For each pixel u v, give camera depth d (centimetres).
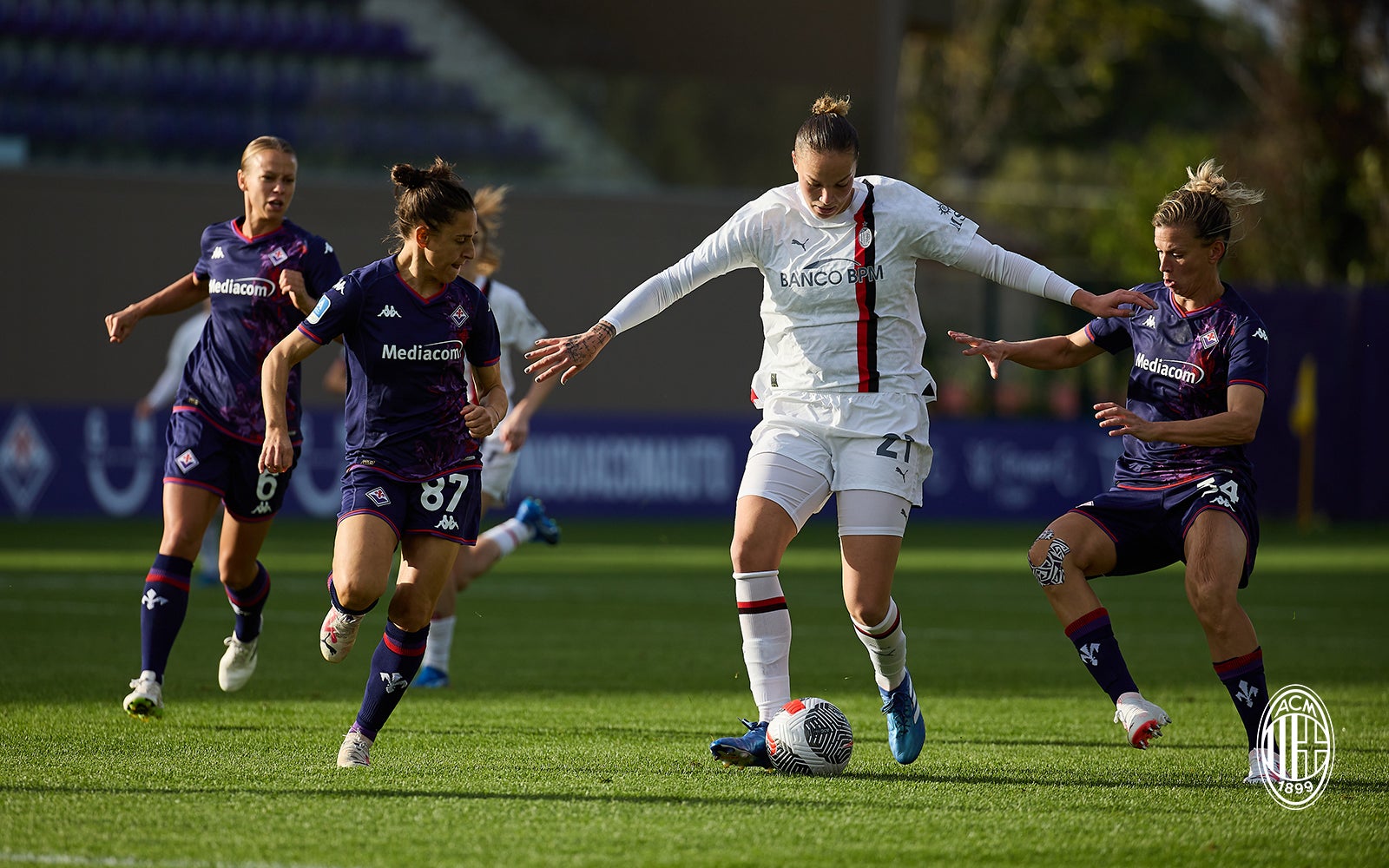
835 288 1791
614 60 8662
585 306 8156
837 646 3244
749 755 1758
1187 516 1827
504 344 2834
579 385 8000
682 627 3572
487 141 8631
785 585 4738
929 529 7394
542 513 2897
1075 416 8394
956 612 4019
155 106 8331
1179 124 15662
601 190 8244
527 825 1455
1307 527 8012
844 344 1795
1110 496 1891
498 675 2736
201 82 8400
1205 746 2036
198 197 7562
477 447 1825
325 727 2075
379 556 1706
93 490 6694
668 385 8112
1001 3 14838
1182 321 1853
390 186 7931
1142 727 1750
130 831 1406
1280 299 8250
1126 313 1791
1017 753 1961
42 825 1428
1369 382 8256
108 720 2100
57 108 8162
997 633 3544
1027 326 8400
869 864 1338
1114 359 8381
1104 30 14475
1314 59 11006
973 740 2077
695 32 8681
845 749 1753
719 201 8325
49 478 6644
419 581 1755
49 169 7362
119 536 5878
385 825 1448
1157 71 15188
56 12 8369
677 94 8700
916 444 1798
